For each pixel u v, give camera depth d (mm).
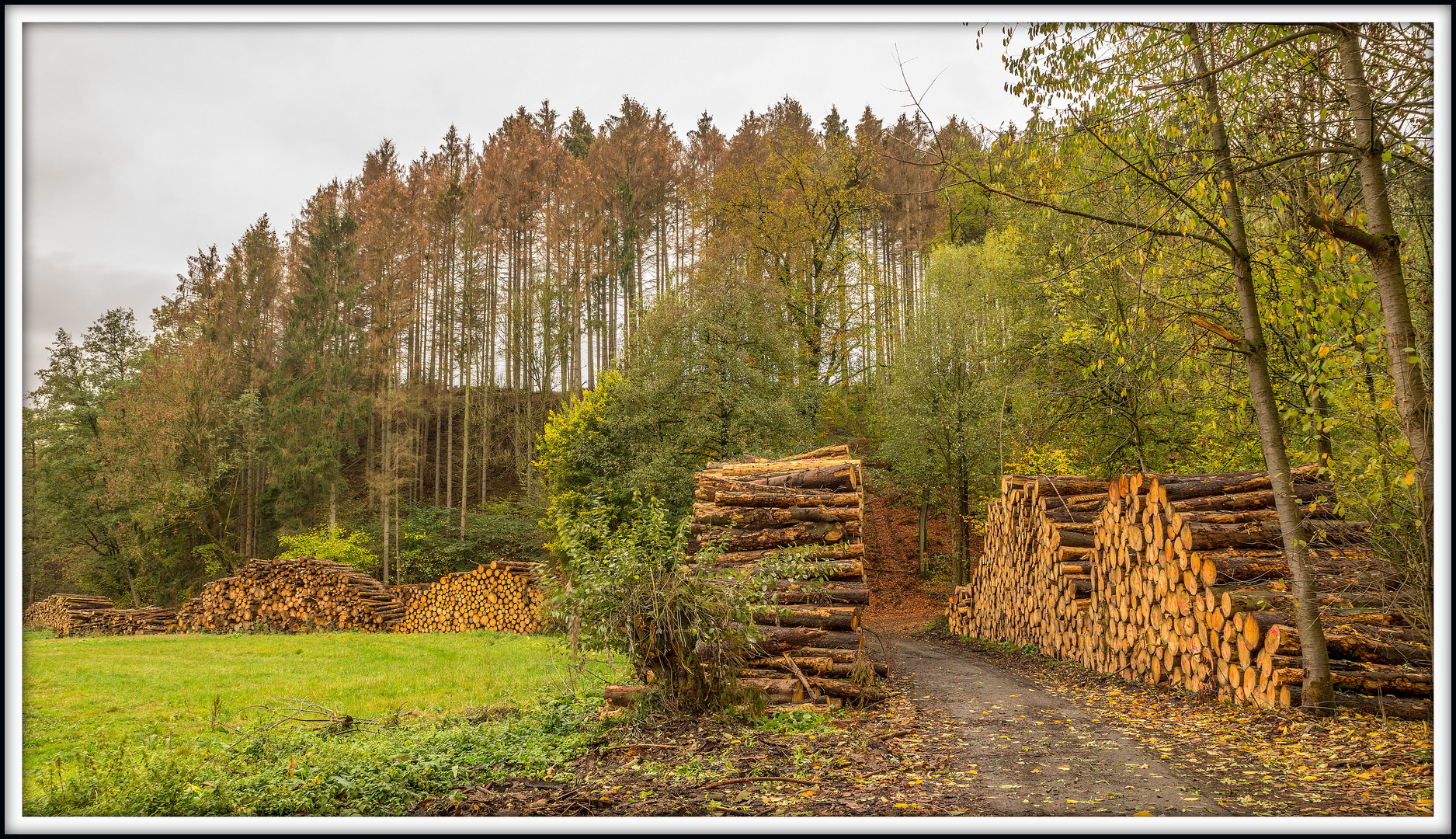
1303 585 6125
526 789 4727
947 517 30984
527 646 16172
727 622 6723
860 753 5414
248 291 44875
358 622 21625
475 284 45688
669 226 48781
